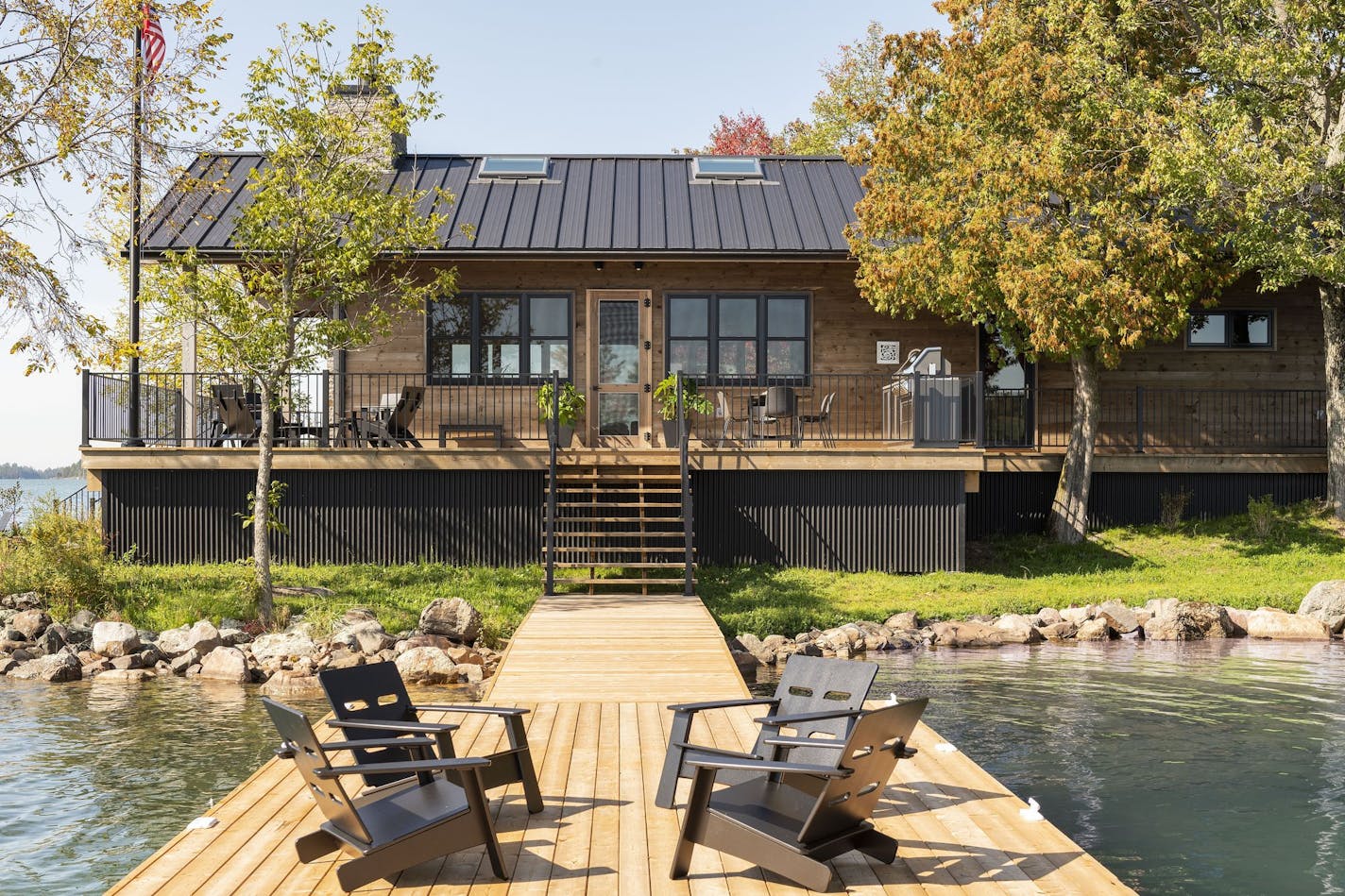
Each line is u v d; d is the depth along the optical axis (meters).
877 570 16.86
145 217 17.27
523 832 5.63
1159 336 17.56
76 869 6.51
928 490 16.91
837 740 5.14
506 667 9.73
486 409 19.17
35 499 17.52
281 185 14.24
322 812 5.60
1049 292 16.05
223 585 14.98
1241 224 16.61
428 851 4.87
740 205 20.30
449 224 19.20
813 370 19.55
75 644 12.94
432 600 14.71
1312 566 17.02
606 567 15.55
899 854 5.37
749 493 16.91
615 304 19.52
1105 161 17.03
